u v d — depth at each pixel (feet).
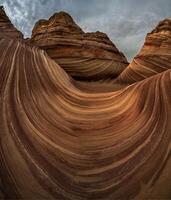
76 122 40.19
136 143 32.27
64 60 111.45
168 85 44.80
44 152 29.66
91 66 118.32
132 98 47.06
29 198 22.98
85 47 119.96
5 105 34.55
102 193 24.73
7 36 62.64
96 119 41.70
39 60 57.82
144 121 37.01
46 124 36.35
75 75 114.01
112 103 49.52
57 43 112.57
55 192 24.30
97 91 67.72
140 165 28.09
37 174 25.86
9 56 48.57
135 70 114.73
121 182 25.93
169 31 115.34
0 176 24.16
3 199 21.99
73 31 120.16
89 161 29.81
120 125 38.40
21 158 27.30
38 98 42.14
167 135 32.12
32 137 31.58
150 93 44.75
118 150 31.58
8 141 28.96
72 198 23.99
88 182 26.21
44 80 49.96
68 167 28.22
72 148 32.30
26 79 44.70
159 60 108.58
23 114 35.22
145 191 24.48
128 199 23.80
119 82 119.34
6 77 40.83
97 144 33.63
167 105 38.50
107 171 27.86
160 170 27.09
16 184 23.99
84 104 49.88
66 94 51.83
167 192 24.18
